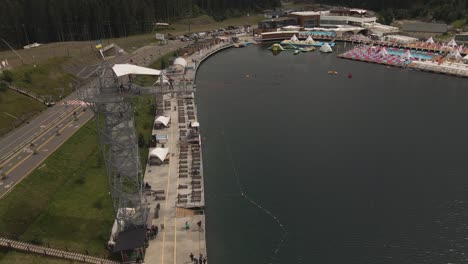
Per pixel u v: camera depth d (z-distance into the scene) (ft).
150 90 187.83
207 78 520.42
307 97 441.27
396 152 304.09
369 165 285.64
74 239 198.29
